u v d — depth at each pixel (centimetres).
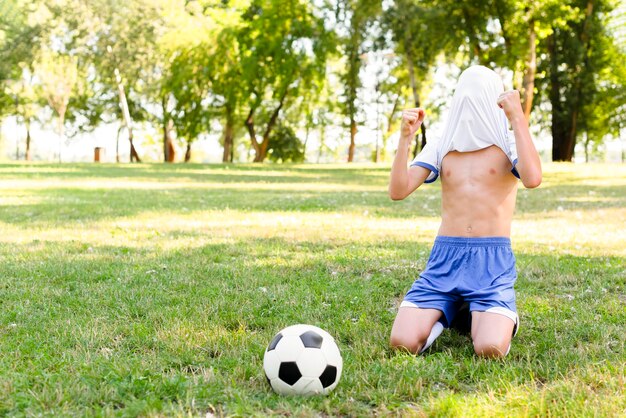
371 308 474
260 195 1581
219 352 374
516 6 2770
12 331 407
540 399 285
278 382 302
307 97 4325
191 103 4097
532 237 858
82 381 310
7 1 3972
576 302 491
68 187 1866
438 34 2962
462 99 409
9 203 1321
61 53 4228
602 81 3706
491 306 371
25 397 290
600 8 3403
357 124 5072
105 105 5175
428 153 425
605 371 328
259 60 3725
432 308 379
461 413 274
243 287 540
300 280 564
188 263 645
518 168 382
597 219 1072
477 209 397
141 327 413
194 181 2220
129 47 3912
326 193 1675
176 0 4031
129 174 2627
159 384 306
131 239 815
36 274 588
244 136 5700
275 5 3638
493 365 337
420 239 816
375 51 3078
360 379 321
